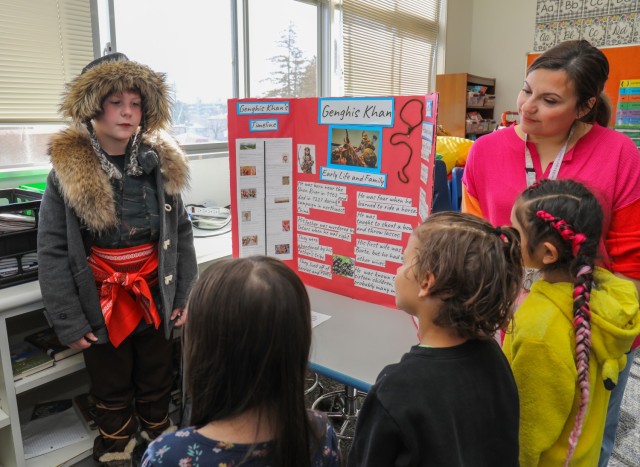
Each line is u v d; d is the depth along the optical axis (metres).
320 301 1.63
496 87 5.63
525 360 0.97
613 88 4.16
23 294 1.41
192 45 2.68
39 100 2.03
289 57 3.37
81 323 1.43
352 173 1.58
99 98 1.38
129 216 1.49
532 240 1.02
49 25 2.01
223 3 2.82
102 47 2.24
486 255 0.81
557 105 1.16
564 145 1.25
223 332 0.67
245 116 1.68
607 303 0.98
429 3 4.91
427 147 1.31
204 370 0.69
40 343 1.69
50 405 1.93
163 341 1.68
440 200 2.71
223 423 0.69
